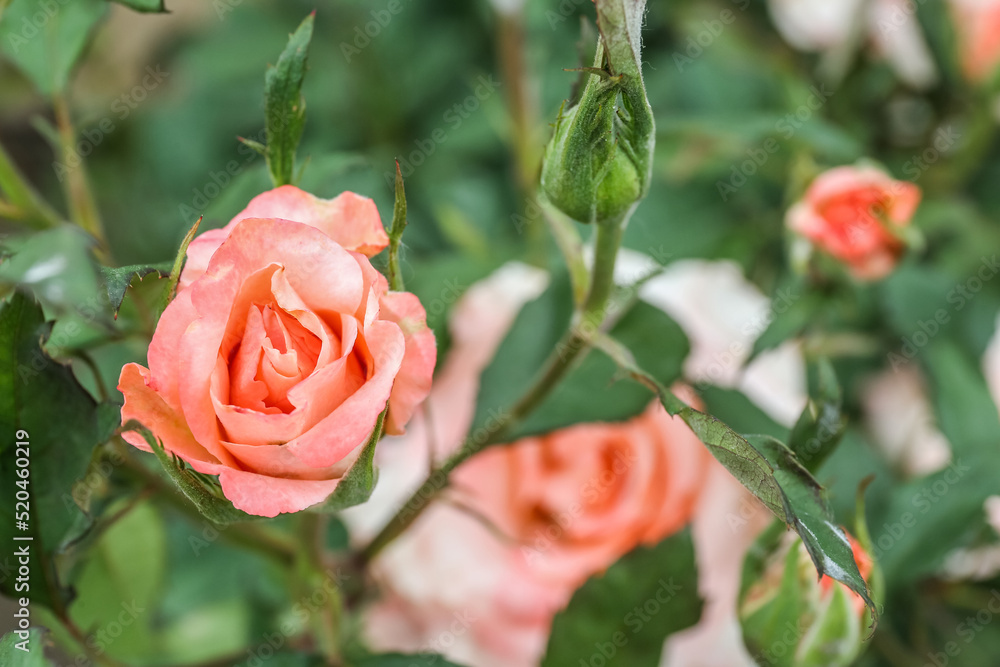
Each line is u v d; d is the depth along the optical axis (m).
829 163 0.44
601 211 0.30
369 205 0.30
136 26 0.61
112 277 0.28
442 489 0.37
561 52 0.53
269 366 0.29
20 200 0.35
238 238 0.29
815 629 0.33
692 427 0.30
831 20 0.50
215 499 0.29
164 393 0.29
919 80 0.48
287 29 0.60
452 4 0.57
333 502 0.29
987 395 0.43
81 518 0.32
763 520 0.40
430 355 0.29
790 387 0.43
